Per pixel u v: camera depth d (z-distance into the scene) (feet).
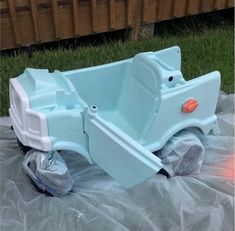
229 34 7.64
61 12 6.56
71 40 7.23
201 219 4.08
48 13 6.51
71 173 4.54
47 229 3.96
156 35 7.57
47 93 4.04
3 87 5.86
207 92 4.53
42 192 4.25
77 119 4.01
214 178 4.55
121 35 7.46
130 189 4.33
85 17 6.77
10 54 6.80
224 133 5.22
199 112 4.59
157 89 4.39
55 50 6.84
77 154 4.70
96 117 4.00
